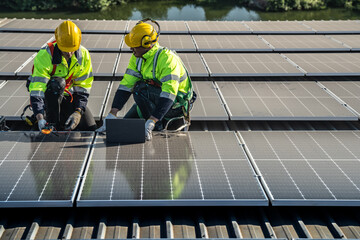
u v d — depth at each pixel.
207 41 9.58
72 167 4.00
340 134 5.02
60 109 5.07
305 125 5.95
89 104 5.86
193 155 4.31
